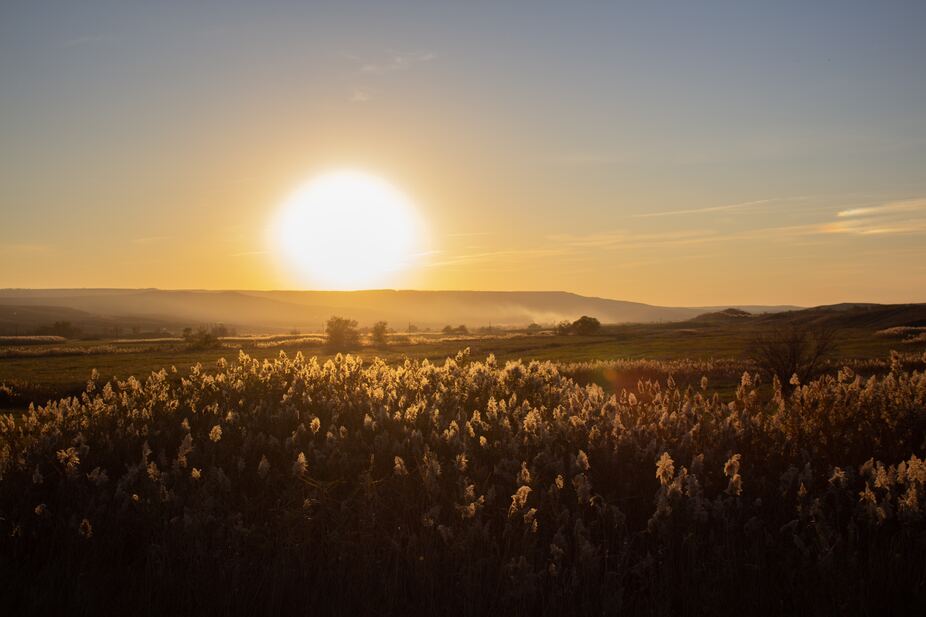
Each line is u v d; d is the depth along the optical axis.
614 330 144.62
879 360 34.62
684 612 4.86
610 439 7.61
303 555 5.49
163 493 6.15
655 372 33.06
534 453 7.41
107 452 7.71
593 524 5.80
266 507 6.48
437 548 5.64
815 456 7.48
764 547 5.51
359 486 6.51
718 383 28.05
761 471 7.16
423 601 4.94
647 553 5.22
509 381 10.22
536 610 4.97
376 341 103.25
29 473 7.07
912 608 4.75
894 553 5.21
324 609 4.92
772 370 26.47
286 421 8.77
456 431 7.50
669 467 5.98
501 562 5.30
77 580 5.21
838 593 4.79
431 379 10.70
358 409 9.23
